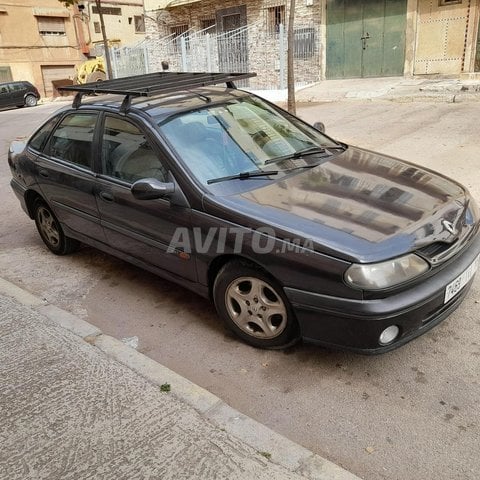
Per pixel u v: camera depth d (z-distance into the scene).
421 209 3.06
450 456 2.42
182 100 4.00
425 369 3.03
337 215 2.96
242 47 16.98
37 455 2.47
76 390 2.91
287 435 2.62
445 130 8.59
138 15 34.97
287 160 3.68
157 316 3.86
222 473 2.29
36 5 30.19
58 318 3.69
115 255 4.26
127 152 3.81
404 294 2.71
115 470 2.35
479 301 3.67
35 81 31.03
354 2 13.85
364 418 2.69
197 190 3.28
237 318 3.35
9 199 7.47
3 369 3.15
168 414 2.67
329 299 2.75
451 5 12.25
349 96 12.59
